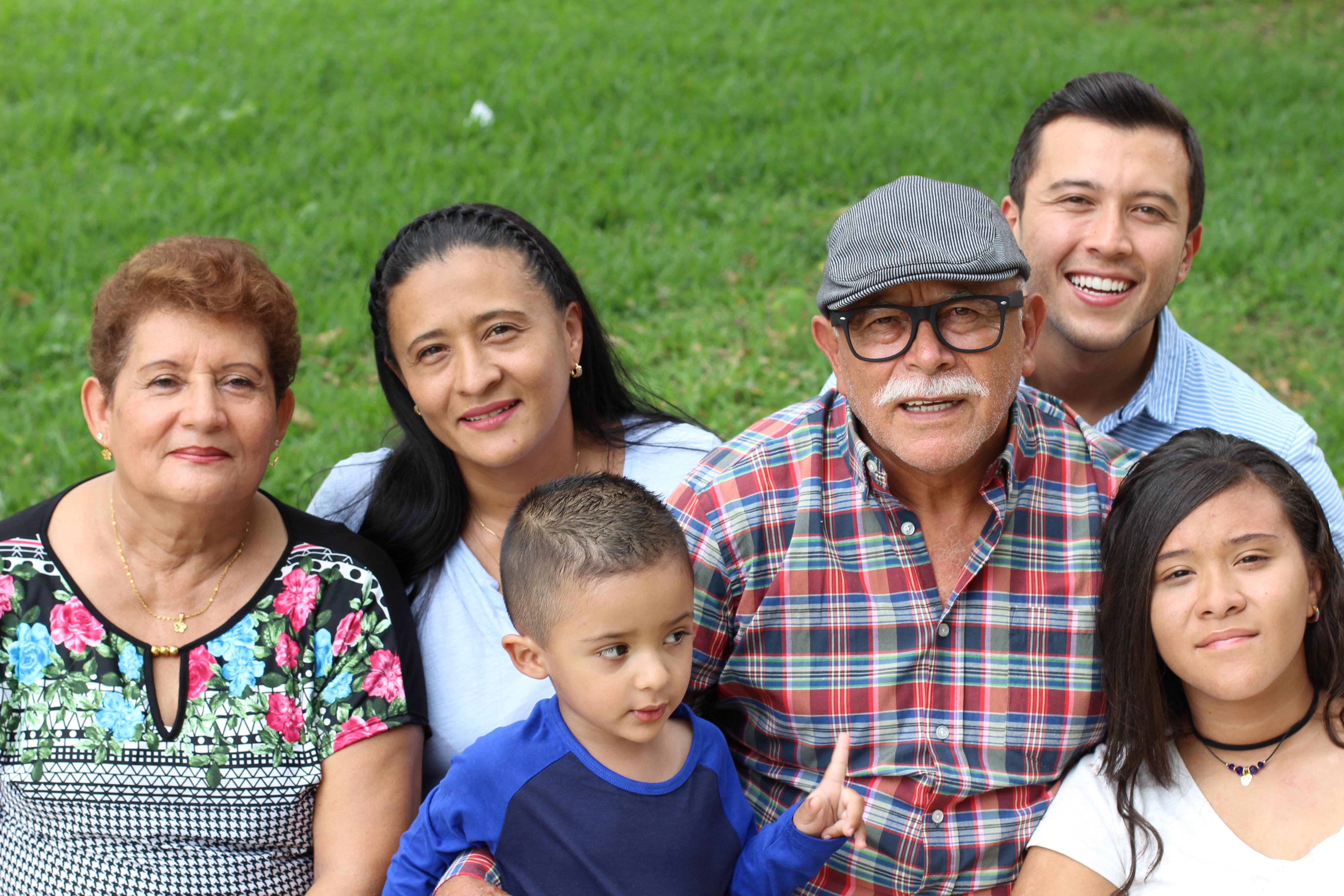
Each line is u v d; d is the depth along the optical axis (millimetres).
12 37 9469
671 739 2283
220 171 7305
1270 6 11836
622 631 2104
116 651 2363
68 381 5395
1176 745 2420
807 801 2180
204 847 2389
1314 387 5508
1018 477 2436
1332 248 6777
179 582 2400
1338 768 2277
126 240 6457
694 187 7480
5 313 5750
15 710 2348
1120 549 2322
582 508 2197
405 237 2664
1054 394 3414
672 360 5590
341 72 8977
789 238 6777
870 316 2295
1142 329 3170
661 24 10203
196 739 2361
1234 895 2232
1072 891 2311
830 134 8008
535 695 2613
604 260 6344
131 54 9125
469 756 2240
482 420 2596
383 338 2744
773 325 5879
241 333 2328
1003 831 2391
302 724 2414
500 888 2158
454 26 9992
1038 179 3211
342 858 2383
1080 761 2451
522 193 7043
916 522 2414
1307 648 2318
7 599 2357
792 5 10914
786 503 2469
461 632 2680
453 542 2766
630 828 2170
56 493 4469
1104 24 10961
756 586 2457
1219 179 7676
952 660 2406
